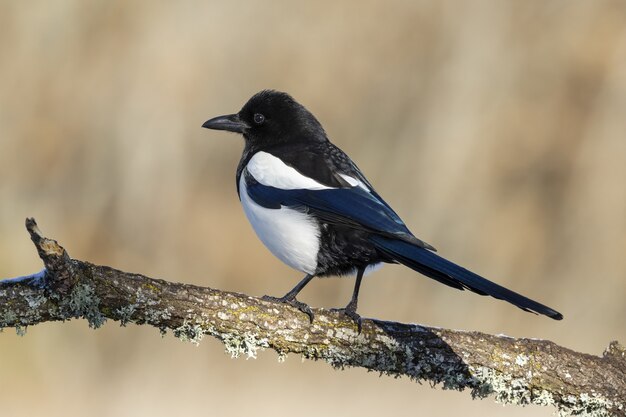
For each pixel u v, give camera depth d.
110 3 16.27
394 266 14.84
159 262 15.60
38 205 15.58
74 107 16.03
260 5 16.75
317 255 7.59
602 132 16.23
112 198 15.75
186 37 16.39
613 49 16.52
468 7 16.75
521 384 6.36
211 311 5.96
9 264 14.45
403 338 6.28
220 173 16.12
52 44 16.12
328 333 6.19
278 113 8.45
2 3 16.08
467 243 15.77
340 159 8.08
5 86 15.95
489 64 16.56
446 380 6.34
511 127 16.23
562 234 15.87
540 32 16.72
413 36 16.78
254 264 15.66
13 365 12.70
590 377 6.39
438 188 15.98
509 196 16.00
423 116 16.48
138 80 16.12
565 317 15.21
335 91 16.72
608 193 15.88
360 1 16.86
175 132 15.98
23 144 15.80
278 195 7.72
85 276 5.63
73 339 13.30
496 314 14.72
